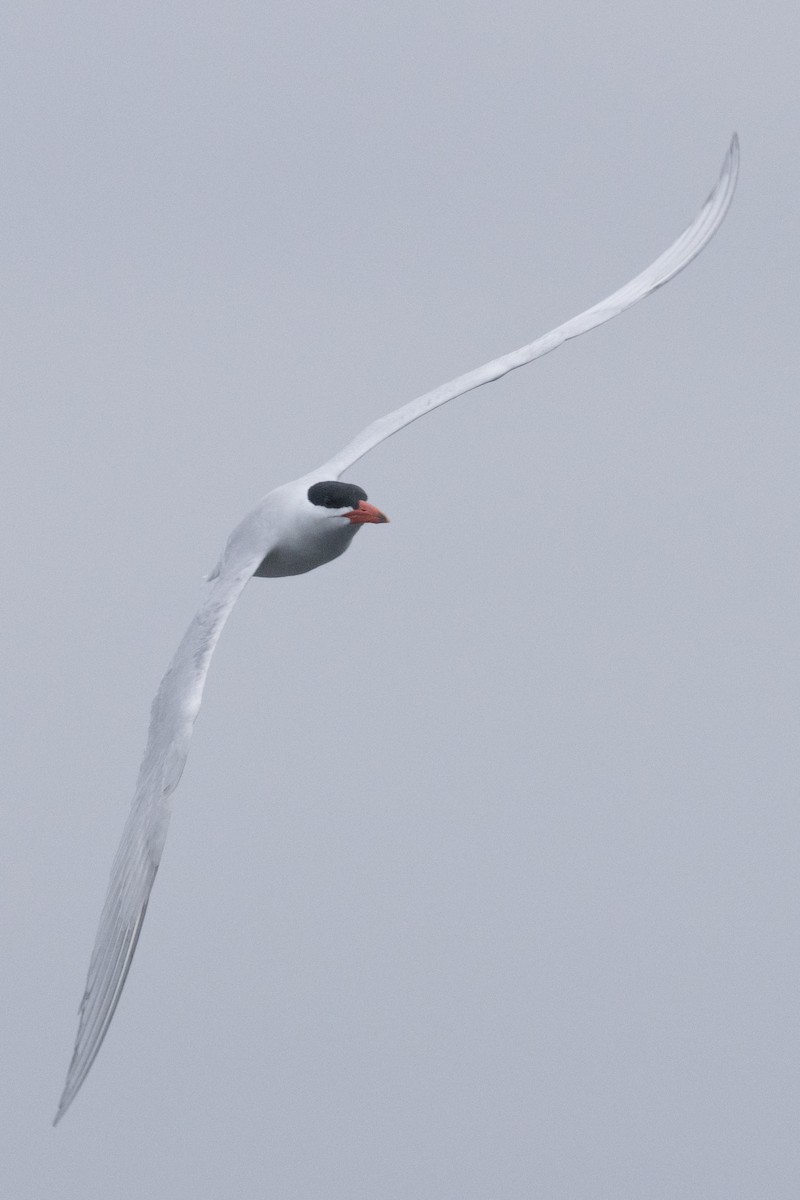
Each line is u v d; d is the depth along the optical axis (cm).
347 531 1648
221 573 1623
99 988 1348
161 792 1407
